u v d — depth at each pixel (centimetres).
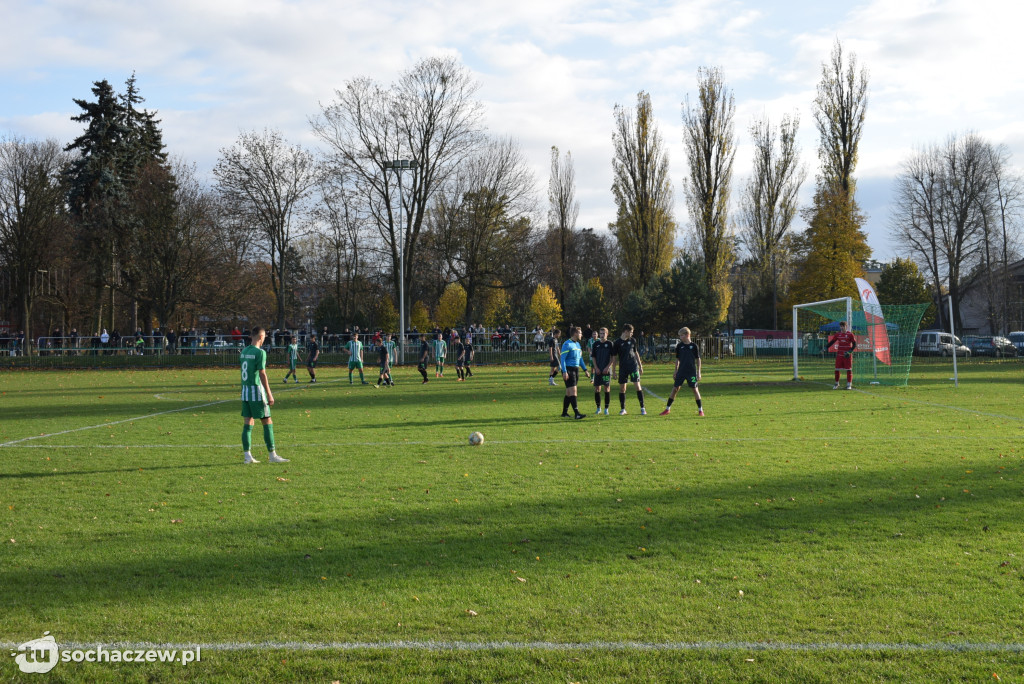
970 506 728
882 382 2558
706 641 421
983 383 2495
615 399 1980
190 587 514
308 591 505
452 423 1454
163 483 871
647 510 722
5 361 4228
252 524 679
